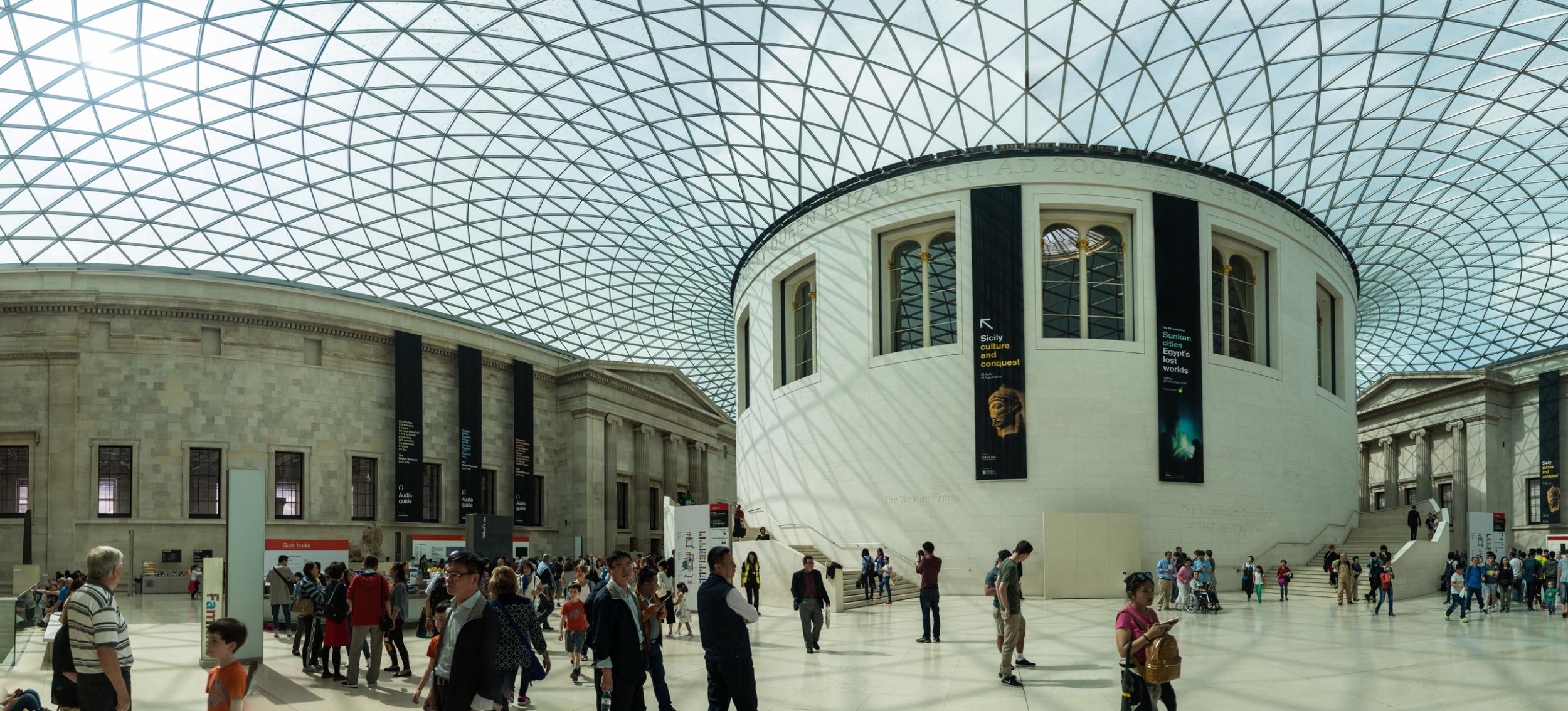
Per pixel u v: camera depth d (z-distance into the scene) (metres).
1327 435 35.88
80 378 39.34
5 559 38.00
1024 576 29.16
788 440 35.16
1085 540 28.38
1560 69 28.16
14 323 39.06
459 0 27.11
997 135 31.77
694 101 33.00
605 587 8.28
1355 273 42.31
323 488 43.00
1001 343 30.11
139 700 12.15
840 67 30.98
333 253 42.28
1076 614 22.50
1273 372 32.91
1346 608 24.47
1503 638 17.05
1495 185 35.78
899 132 32.62
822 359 33.75
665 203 39.78
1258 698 10.77
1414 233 40.16
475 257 44.22
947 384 30.70
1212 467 30.66
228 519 13.42
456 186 38.50
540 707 11.15
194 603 32.25
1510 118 31.03
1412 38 27.59
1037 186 30.70
